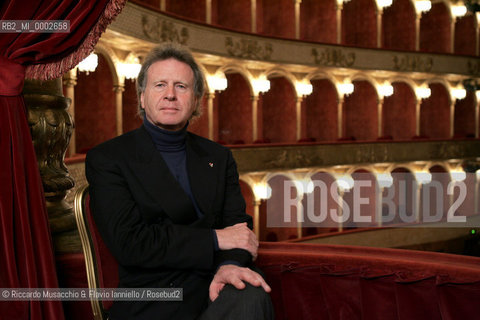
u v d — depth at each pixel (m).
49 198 2.88
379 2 24.11
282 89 25.20
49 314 2.33
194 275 2.22
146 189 2.22
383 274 2.38
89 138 17.00
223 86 20.12
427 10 26.19
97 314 2.26
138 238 2.10
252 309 1.99
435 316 2.24
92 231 2.30
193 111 2.49
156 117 2.29
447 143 26.69
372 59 24.20
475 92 29.11
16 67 2.34
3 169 2.28
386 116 29.03
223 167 2.49
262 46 20.83
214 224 2.40
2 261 2.28
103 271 2.30
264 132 25.70
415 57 25.44
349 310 2.44
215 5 23.56
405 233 24.31
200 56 19.17
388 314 2.33
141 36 15.55
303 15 25.83
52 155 2.85
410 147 25.38
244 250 2.24
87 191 2.38
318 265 2.56
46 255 2.36
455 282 2.18
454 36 29.52
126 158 2.26
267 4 25.02
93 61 12.41
